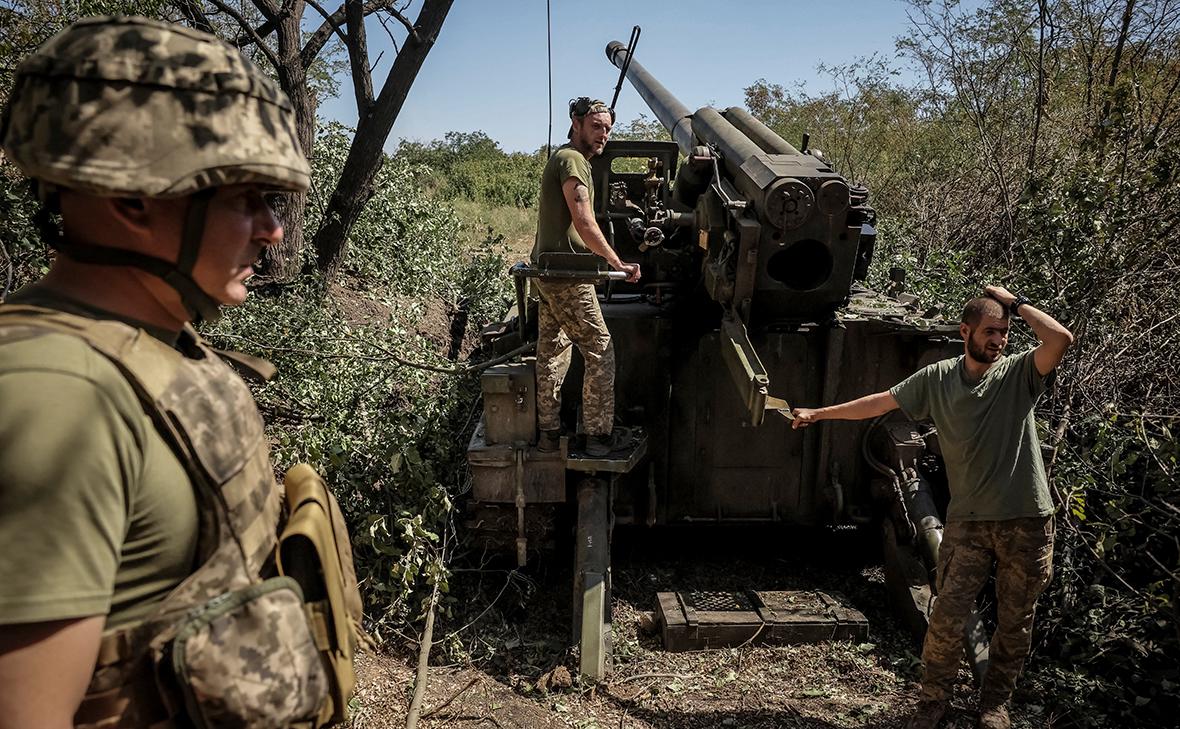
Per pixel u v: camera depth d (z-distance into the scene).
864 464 4.53
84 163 1.01
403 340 5.63
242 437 1.18
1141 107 5.36
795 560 4.80
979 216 7.53
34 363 0.95
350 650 1.36
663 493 4.57
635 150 5.33
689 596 4.21
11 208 4.67
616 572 4.63
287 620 1.15
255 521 1.19
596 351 4.01
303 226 7.97
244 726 1.09
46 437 0.92
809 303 3.86
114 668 1.04
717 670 3.80
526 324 4.80
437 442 4.71
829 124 11.84
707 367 4.45
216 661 1.06
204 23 6.20
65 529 0.92
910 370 4.40
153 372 1.05
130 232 1.10
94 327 1.04
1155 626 3.65
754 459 4.54
